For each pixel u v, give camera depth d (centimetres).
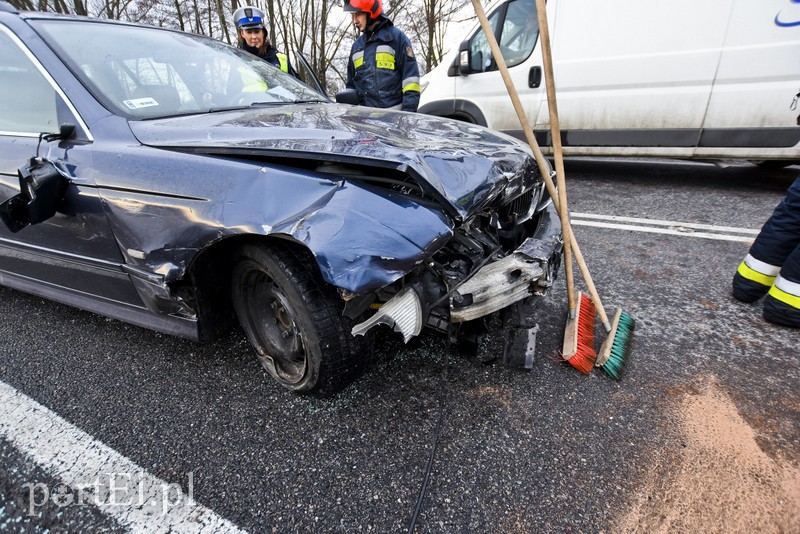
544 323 221
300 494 137
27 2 947
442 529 125
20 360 205
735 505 130
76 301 216
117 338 220
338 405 171
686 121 419
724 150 415
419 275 140
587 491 136
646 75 421
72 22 213
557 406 168
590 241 330
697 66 400
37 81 193
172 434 160
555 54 455
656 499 132
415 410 167
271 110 210
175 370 195
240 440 157
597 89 445
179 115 195
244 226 138
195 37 260
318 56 1564
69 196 177
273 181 141
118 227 168
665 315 230
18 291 274
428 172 137
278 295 162
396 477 141
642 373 186
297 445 154
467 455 148
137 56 212
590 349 196
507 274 150
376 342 203
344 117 196
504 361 184
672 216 375
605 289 258
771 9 363
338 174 141
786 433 154
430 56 1588
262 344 184
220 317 187
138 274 171
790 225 212
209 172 150
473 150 170
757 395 172
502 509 131
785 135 386
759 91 384
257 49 432
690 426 158
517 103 164
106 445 156
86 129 180
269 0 1273
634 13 412
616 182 493
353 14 384
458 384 180
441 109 534
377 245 124
